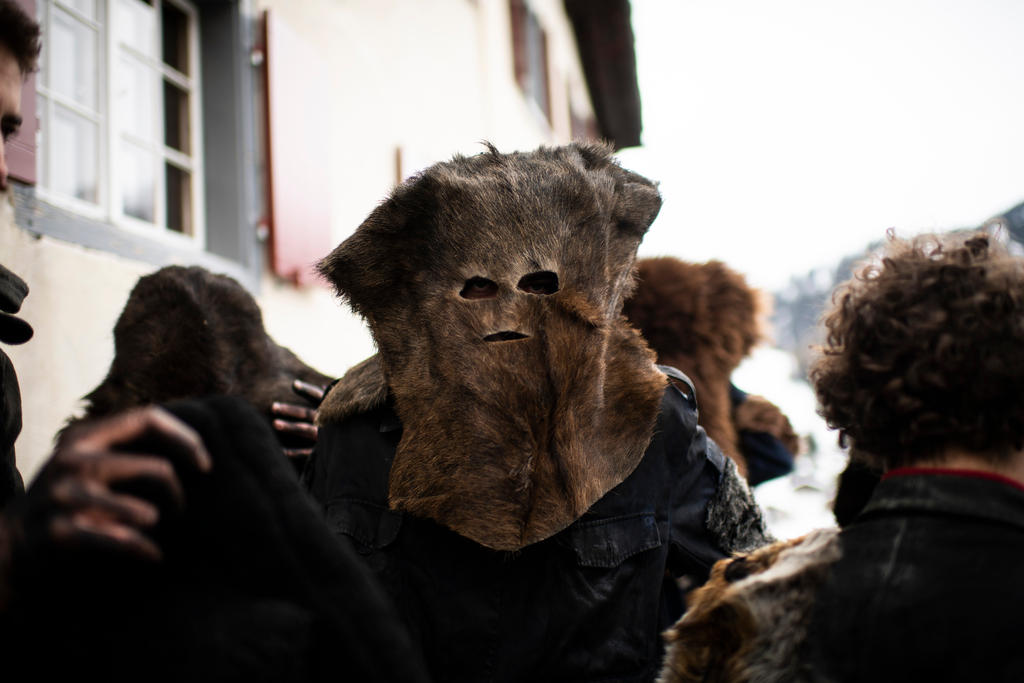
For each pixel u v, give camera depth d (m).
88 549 0.81
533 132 11.14
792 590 1.25
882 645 1.15
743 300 3.30
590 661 1.85
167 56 4.74
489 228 1.92
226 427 0.98
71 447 0.86
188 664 0.89
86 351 3.56
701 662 1.30
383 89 6.74
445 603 1.86
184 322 2.49
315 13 5.85
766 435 3.23
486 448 1.86
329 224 5.48
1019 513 1.17
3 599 0.81
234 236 4.80
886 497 1.27
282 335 5.11
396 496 1.90
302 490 1.02
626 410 1.96
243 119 4.88
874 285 1.33
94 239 3.68
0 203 3.22
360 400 2.08
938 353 1.22
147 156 4.40
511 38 10.64
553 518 1.84
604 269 1.98
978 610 1.11
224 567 0.95
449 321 1.93
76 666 0.85
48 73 3.72
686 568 2.08
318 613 0.96
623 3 13.73
